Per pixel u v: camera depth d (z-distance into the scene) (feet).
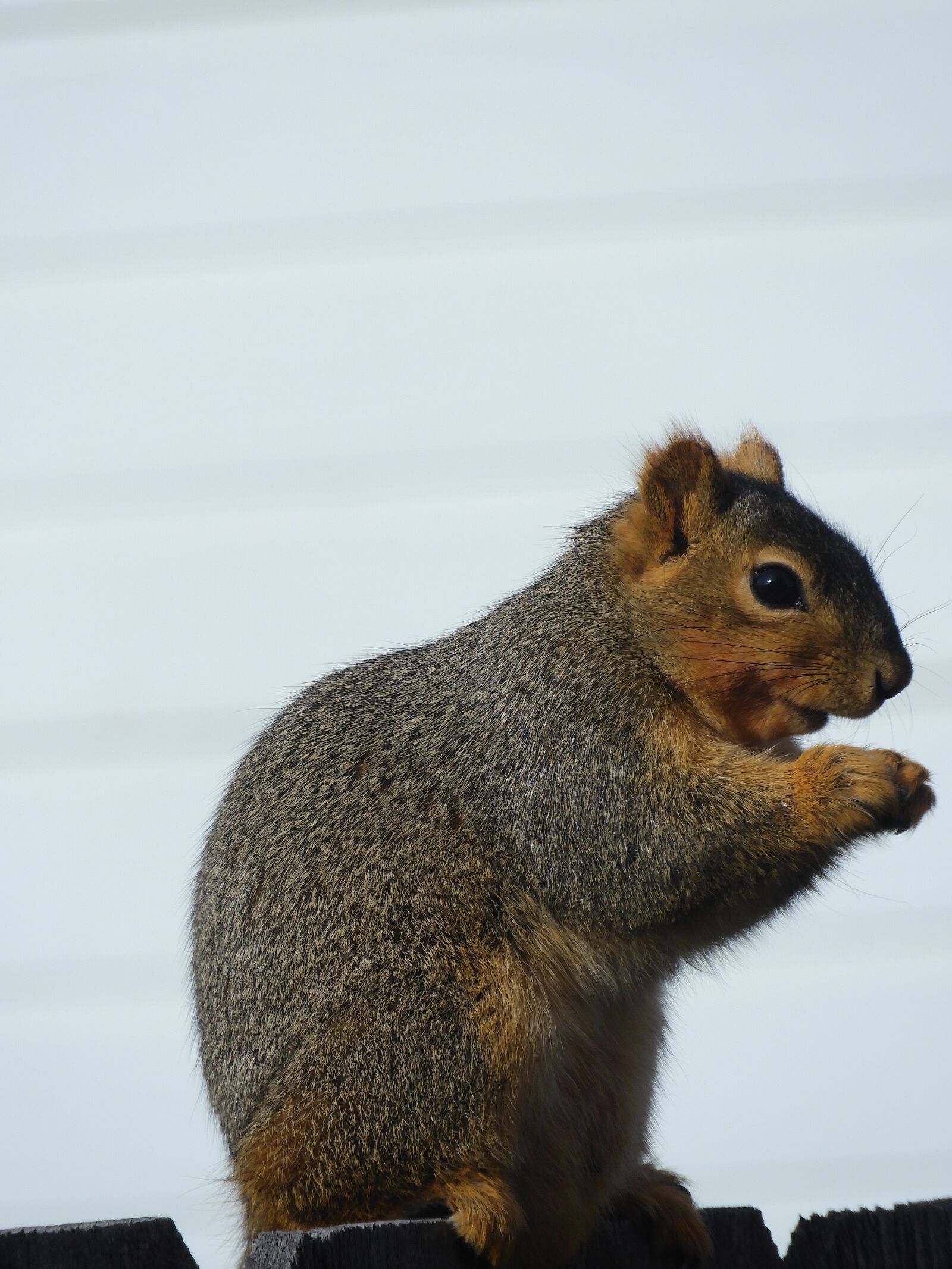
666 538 37.76
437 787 36.06
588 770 36.60
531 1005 33.88
